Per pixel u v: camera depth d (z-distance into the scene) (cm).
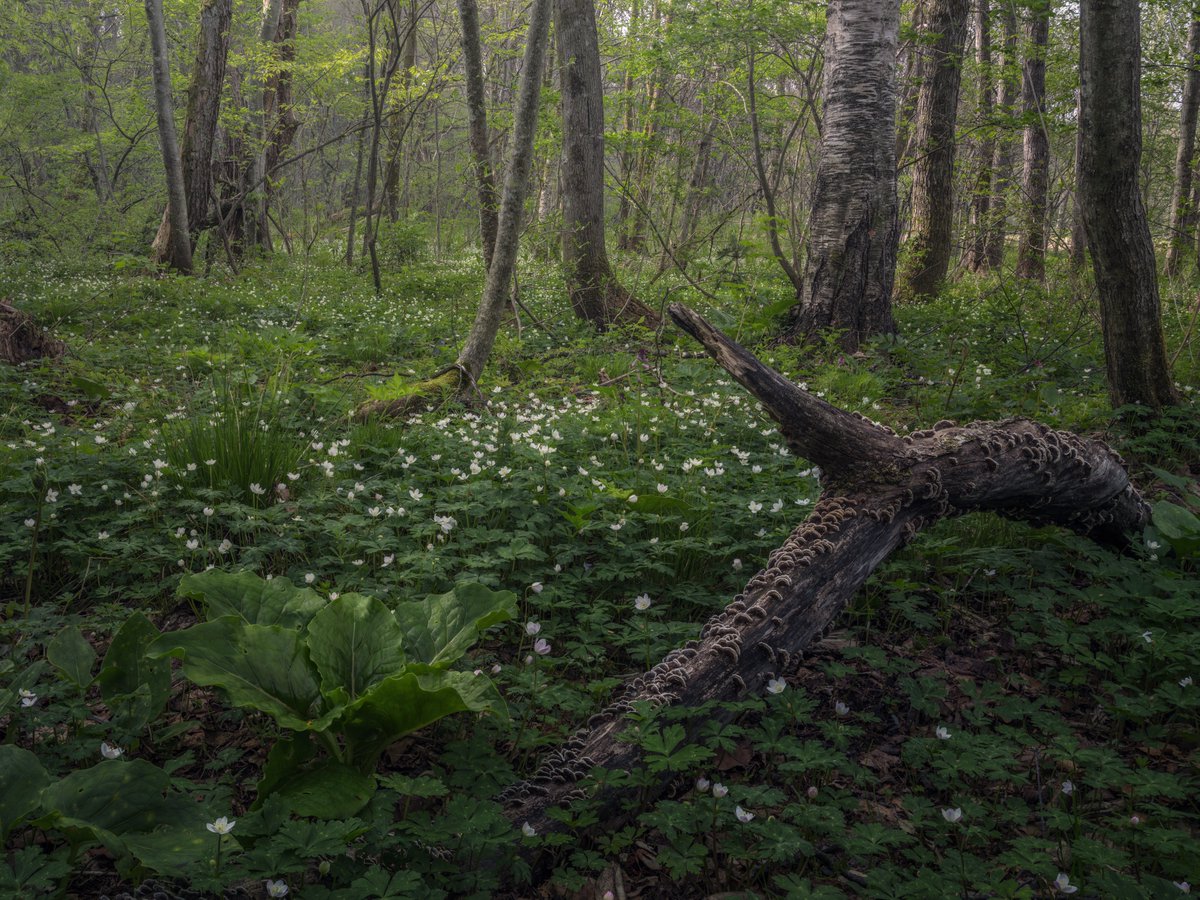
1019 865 221
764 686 291
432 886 217
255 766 285
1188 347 832
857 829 235
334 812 223
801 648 303
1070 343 881
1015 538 447
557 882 226
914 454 351
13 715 270
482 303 732
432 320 1173
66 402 706
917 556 424
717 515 440
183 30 2431
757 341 909
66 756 262
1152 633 325
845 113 868
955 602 400
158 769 222
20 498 468
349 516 411
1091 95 549
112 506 466
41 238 1978
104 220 2070
